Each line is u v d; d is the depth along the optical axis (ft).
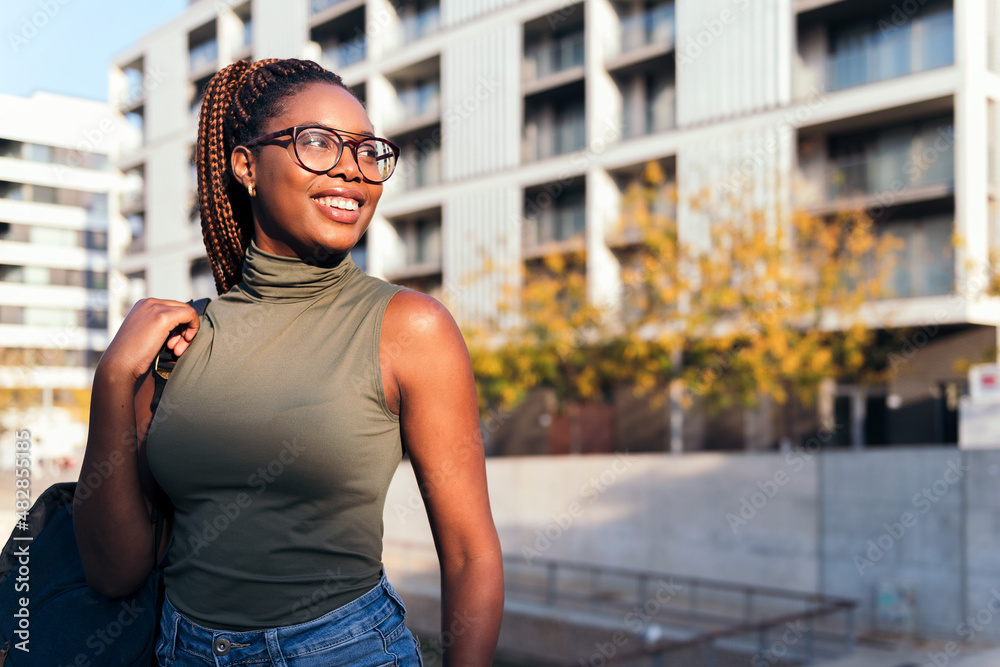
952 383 58.18
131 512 4.35
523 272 73.20
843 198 60.49
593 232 71.82
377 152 4.34
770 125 62.13
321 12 94.53
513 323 70.03
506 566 51.88
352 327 4.09
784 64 61.77
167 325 4.23
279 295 4.25
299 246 4.22
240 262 5.00
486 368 64.59
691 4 66.44
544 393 81.30
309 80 4.41
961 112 53.98
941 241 57.82
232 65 4.91
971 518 35.65
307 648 4.00
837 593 39.63
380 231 90.63
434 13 90.22
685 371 57.52
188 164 88.43
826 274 54.54
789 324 54.75
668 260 58.85
